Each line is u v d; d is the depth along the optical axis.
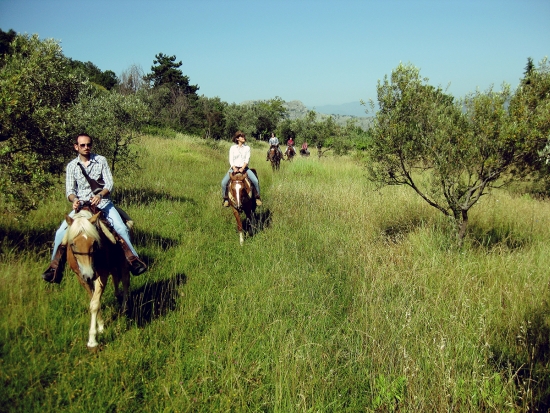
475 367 4.19
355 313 5.61
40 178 6.11
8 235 6.73
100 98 11.40
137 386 4.10
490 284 6.20
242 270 7.20
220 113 48.22
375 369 4.51
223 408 3.86
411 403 3.89
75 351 4.41
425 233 8.05
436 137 7.39
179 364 4.37
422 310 5.29
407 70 7.68
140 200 10.81
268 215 10.96
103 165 5.20
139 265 4.98
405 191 11.80
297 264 7.39
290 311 5.71
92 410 3.67
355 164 21.11
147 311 5.44
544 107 6.52
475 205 10.49
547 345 4.77
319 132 31.31
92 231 4.20
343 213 10.58
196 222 9.91
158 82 64.38
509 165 7.18
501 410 3.80
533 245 7.97
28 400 3.66
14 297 5.07
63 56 7.84
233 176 8.98
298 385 4.11
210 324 5.32
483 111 7.07
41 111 6.36
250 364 4.53
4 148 6.01
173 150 20.67
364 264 7.06
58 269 4.72
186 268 7.01
